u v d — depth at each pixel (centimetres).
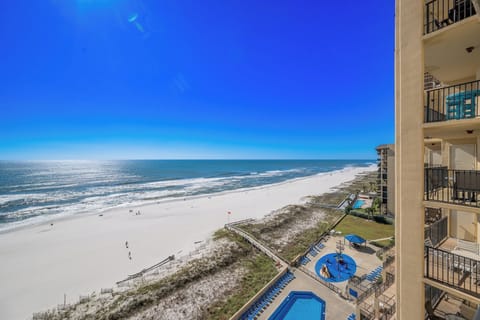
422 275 500
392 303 884
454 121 458
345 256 2002
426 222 874
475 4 416
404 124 517
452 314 643
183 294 1562
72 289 1745
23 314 1493
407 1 511
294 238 2612
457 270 532
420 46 491
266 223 3192
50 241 2709
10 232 3030
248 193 5991
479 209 438
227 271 1866
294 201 4931
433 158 1001
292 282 1622
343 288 1534
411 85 504
